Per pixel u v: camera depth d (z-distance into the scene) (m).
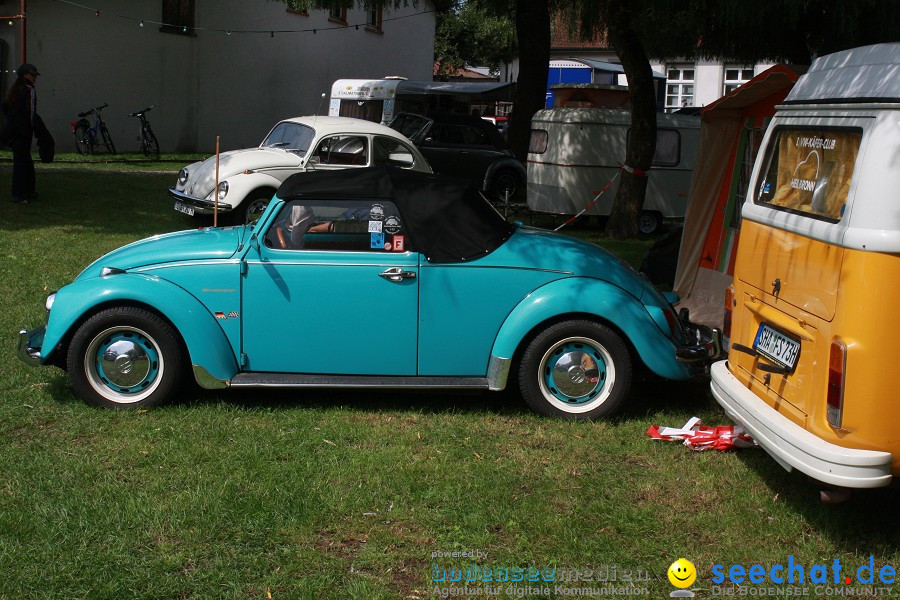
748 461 5.14
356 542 4.10
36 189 15.45
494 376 5.57
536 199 15.41
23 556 3.81
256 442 5.16
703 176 8.88
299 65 28.50
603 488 4.72
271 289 5.53
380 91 23.67
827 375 3.91
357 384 5.54
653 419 5.79
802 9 9.78
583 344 5.63
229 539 4.06
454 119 18.72
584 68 31.02
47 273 9.15
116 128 23.38
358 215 5.58
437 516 4.33
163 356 5.55
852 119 4.02
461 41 44.56
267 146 13.20
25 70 13.62
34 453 4.90
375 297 5.55
